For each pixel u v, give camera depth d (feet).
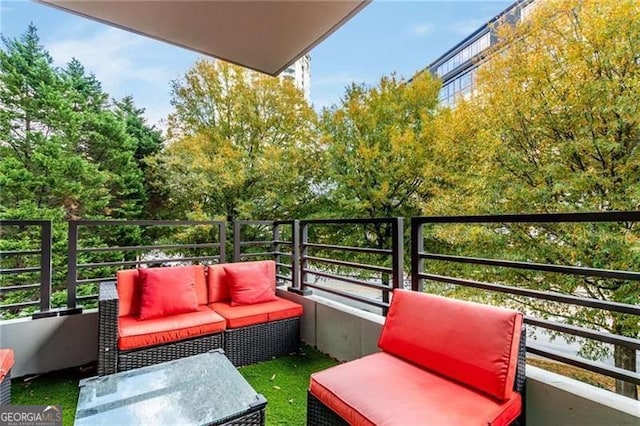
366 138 26.32
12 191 25.63
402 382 5.21
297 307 10.29
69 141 28.40
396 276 8.80
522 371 5.17
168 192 30.76
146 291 8.86
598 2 15.06
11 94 26.37
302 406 7.25
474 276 18.66
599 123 15.16
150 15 6.82
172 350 8.18
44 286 9.14
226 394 5.29
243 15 6.83
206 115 30.22
